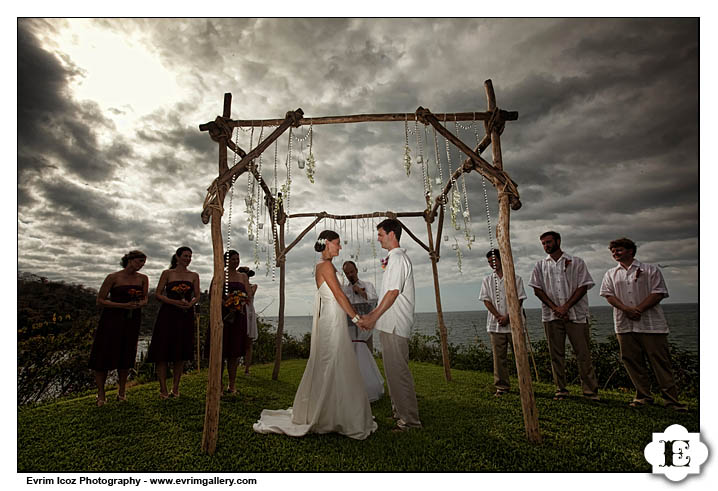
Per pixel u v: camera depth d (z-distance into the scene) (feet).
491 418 10.16
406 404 9.21
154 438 8.74
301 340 28.50
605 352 15.62
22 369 13.34
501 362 13.65
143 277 12.51
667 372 10.85
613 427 9.27
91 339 15.47
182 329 13.00
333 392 8.79
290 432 8.79
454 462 7.29
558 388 12.68
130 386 15.93
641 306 11.02
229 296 13.50
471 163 10.66
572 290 12.67
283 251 17.92
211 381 8.03
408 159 9.88
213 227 8.58
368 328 8.98
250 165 9.76
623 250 11.63
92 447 8.23
